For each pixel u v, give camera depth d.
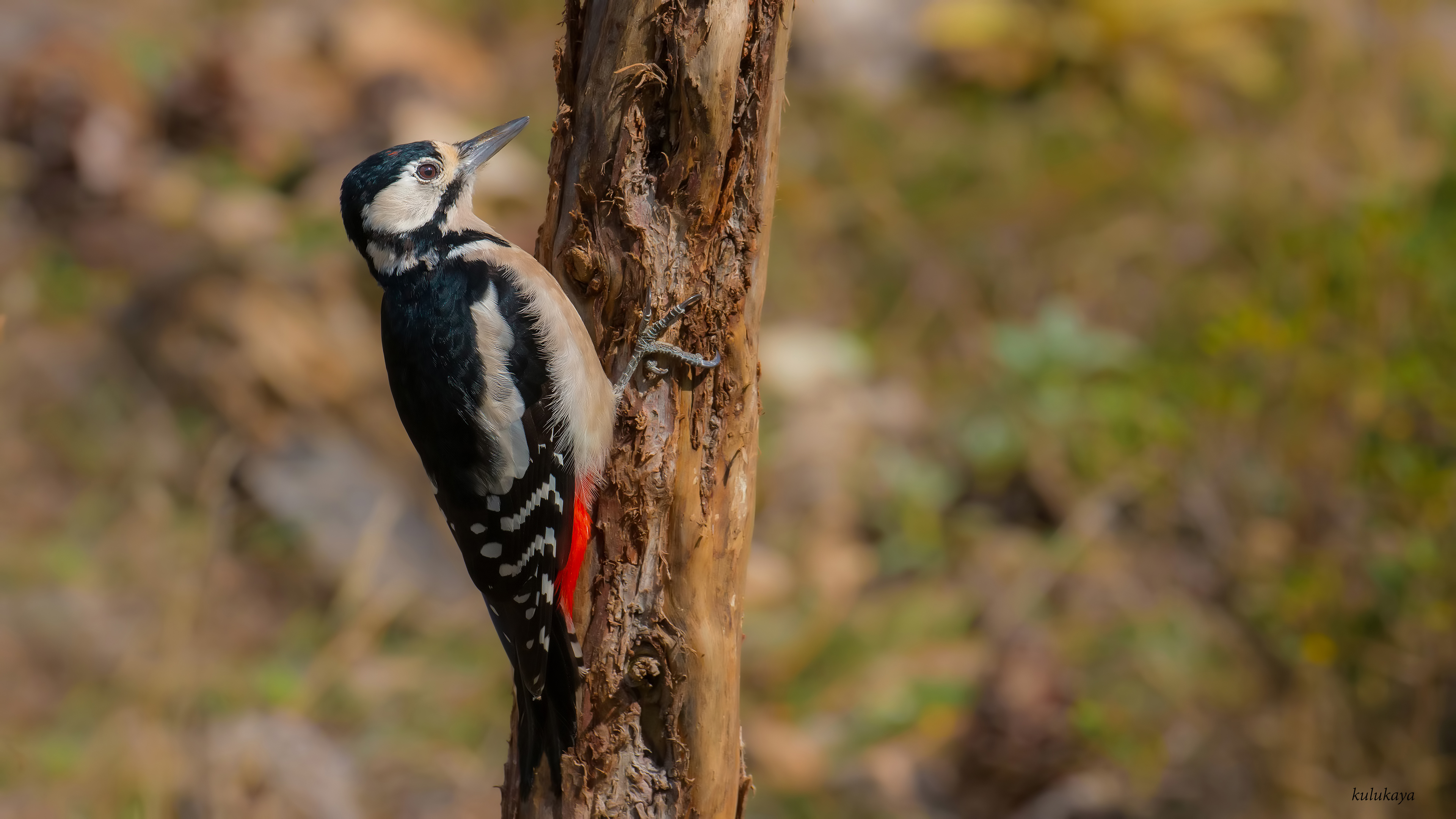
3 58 15.34
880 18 16.52
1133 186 14.42
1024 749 9.85
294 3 17.33
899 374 13.24
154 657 10.21
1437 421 9.20
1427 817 8.55
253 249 13.61
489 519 6.59
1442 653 8.69
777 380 13.01
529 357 6.37
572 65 6.09
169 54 15.73
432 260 7.18
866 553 11.81
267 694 10.05
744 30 5.79
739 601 6.15
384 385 12.90
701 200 5.95
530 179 14.61
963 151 15.14
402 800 9.65
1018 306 13.59
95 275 13.44
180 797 9.21
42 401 12.41
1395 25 12.66
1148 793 9.47
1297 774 8.81
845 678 10.75
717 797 6.14
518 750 6.24
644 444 6.03
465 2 17.47
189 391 12.50
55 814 9.16
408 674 10.52
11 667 10.35
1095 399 11.73
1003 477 12.09
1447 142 11.26
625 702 6.07
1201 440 10.24
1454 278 9.34
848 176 14.87
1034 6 16.42
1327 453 9.45
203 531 11.38
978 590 11.26
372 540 10.89
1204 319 12.36
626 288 6.06
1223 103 15.34
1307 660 8.73
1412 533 8.91
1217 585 10.30
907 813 9.77
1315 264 10.11
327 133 15.31
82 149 14.40
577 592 6.11
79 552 11.26
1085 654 10.29
